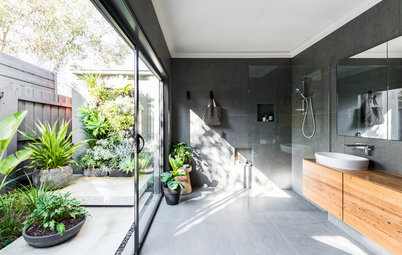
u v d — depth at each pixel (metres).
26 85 2.41
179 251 1.62
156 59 2.03
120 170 3.15
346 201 1.59
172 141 3.22
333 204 1.74
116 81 3.33
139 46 1.59
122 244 1.72
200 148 3.24
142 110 2.41
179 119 3.23
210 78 3.23
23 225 1.75
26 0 2.43
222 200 2.71
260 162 2.63
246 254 1.58
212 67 3.24
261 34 2.56
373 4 1.77
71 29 2.95
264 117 2.63
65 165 2.75
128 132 3.29
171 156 3.06
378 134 1.72
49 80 2.83
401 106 1.54
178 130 3.23
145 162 2.46
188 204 2.57
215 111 3.14
